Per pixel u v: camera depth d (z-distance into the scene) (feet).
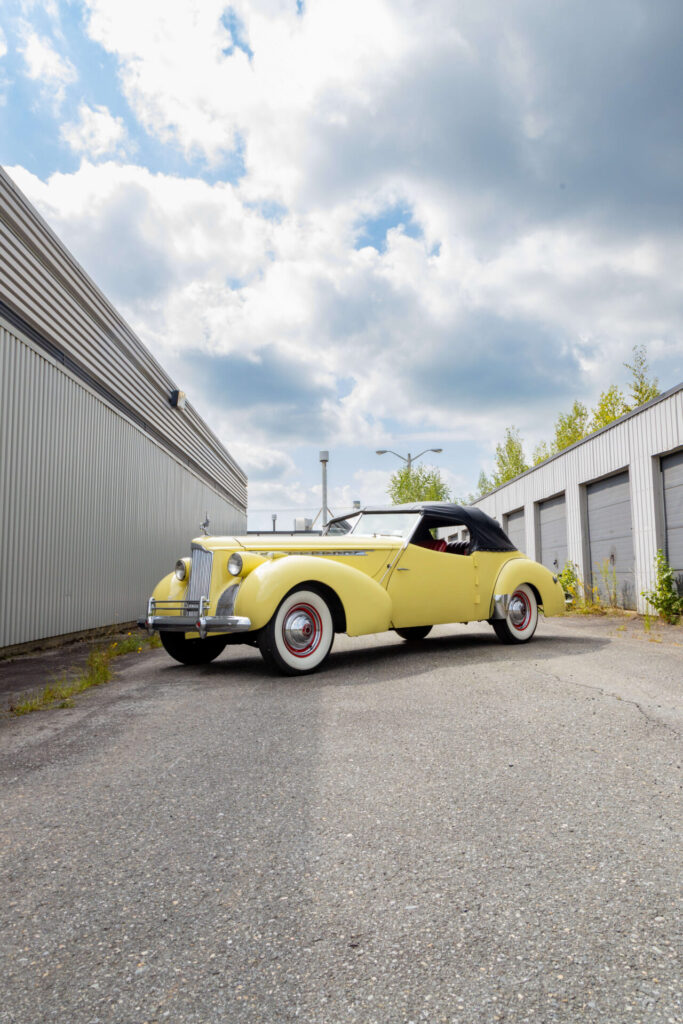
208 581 18.19
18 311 24.98
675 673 16.62
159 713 13.58
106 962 5.18
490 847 7.05
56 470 28.30
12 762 10.54
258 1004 4.64
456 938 5.38
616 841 7.13
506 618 22.65
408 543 20.90
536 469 54.54
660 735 10.91
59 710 14.40
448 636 26.50
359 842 7.23
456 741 10.83
